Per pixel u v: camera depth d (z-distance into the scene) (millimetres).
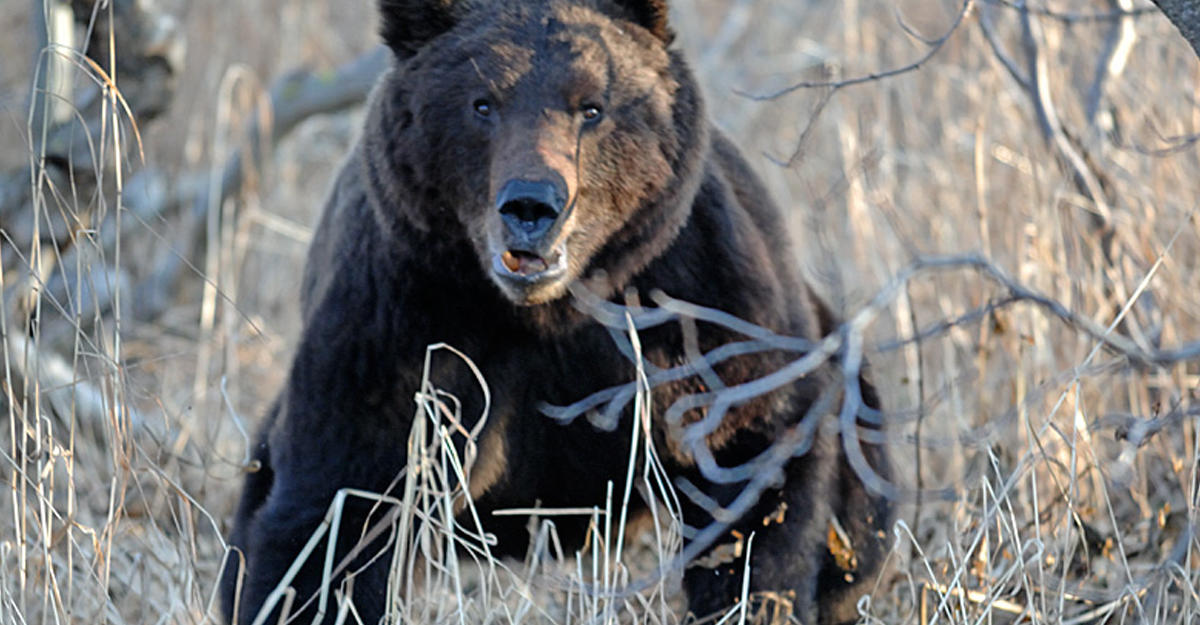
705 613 8680
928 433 12086
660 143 8312
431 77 8281
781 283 9195
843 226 14570
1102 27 12938
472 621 9273
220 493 11539
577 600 9484
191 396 12305
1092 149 11555
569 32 8188
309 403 8523
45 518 8453
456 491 8406
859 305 12570
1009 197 12586
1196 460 8359
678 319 8500
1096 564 9805
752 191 9484
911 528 10352
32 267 8766
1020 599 9672
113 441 8492
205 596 9516
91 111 12227
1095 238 11062
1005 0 9430
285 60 20656
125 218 15352
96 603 8812
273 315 15977
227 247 14680
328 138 20297
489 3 8508
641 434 8711
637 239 8398
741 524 8586
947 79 14344
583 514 9234
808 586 8930
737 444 8562
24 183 12453
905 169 15367
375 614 8500
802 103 18781
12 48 20844
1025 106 12422
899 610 9891
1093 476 10320
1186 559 8297
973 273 11648
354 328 8492
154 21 12766
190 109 19828
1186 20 7027
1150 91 12211
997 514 8828
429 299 8492
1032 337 10836
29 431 8828
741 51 23391
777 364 8547
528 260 7809
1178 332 10859
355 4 23438
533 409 8844
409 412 8500
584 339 8633
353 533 8492
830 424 8531
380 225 8508
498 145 7977
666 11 8523
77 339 8602
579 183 7996
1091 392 10977
